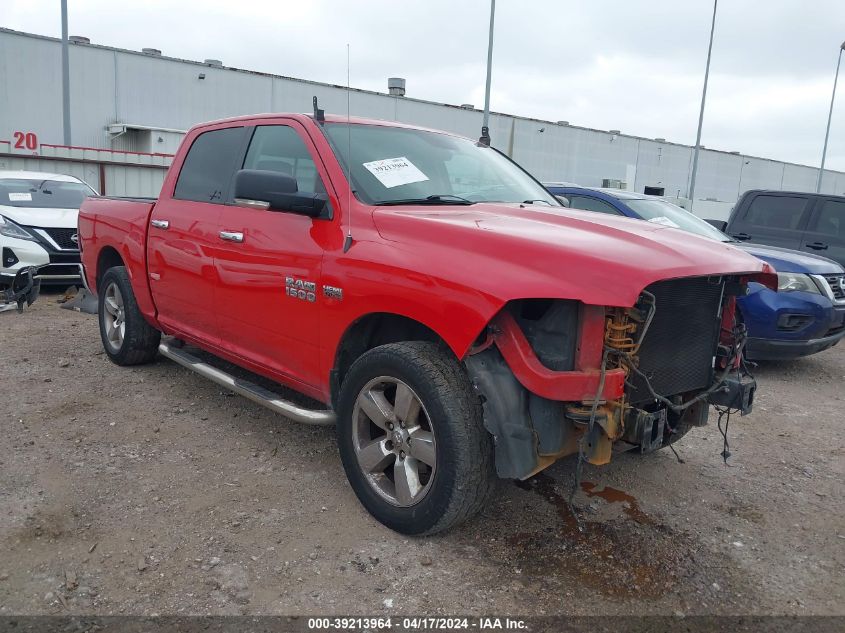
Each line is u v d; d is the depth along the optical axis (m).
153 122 32.97
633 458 4.18
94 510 3.23
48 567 2.77
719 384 3.23
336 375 3.42
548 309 2.71
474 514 2.95
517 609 2.64
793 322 6.21
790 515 3.54
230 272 3.96
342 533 3.12
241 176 3.38
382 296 3.01
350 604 2.62
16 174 10.48
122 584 2.69
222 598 2.62
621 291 2.52
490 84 20.05
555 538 3.17
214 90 34.00
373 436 3.31
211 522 3.17
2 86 29.62
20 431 4.12
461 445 2.79
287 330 3.61
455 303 2.73
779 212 9.21
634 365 2.71
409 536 3.09
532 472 2.77
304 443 4.13
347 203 3.37
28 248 8.49
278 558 2.90
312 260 3.40
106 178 19.53
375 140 3.83
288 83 35.25
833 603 2.78
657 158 47.09
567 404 2.73
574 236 2.88
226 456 3.91
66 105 21.25
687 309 3.04
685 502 3.62
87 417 4.41
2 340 6.32
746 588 2.86
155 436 4.15
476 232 2.89
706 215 29.31
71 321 7.34
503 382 2.76
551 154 41.50
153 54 33.12
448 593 2.71
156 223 4.73
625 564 2.98
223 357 4.38
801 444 4.64
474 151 4.40
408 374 2.93
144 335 5.30
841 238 8.57
